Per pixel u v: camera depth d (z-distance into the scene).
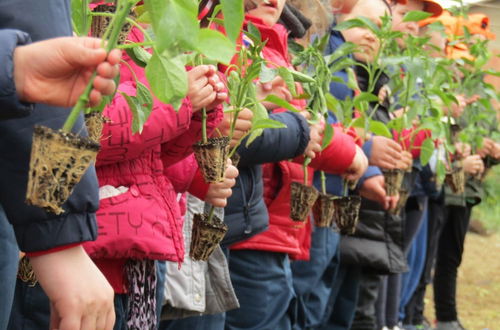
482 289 11.13
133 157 3.06
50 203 2.03
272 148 4.18
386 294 7.07
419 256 7.79
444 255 8.51
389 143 5.53
